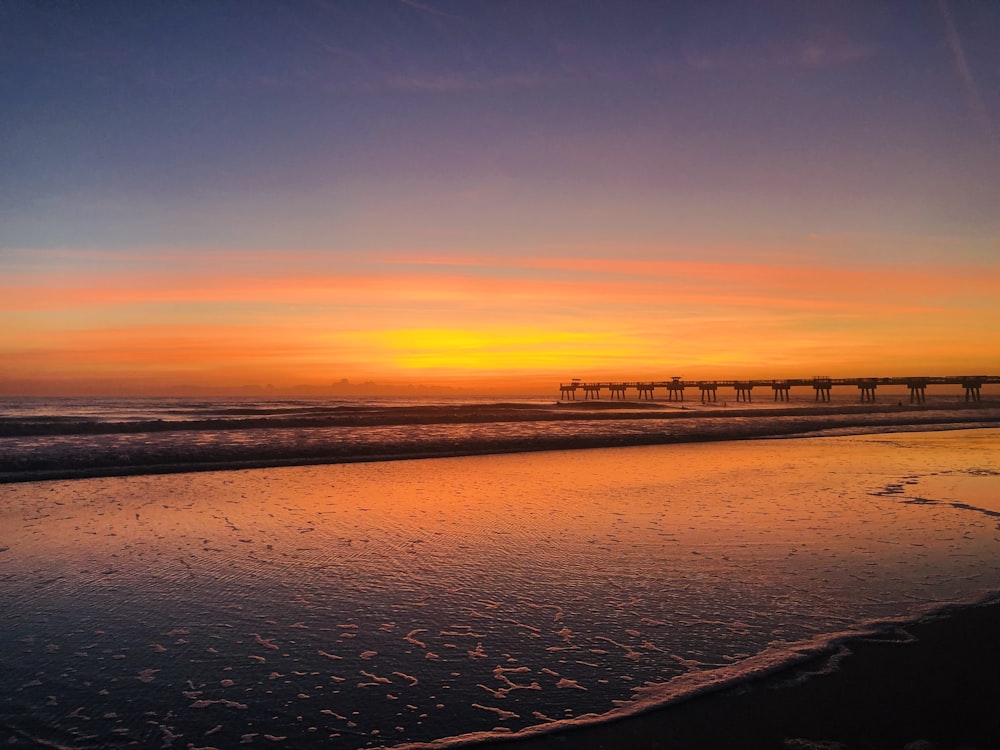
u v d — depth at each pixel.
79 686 5.32
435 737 4.62
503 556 9.23
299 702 5.09
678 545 9.84
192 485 15.59
